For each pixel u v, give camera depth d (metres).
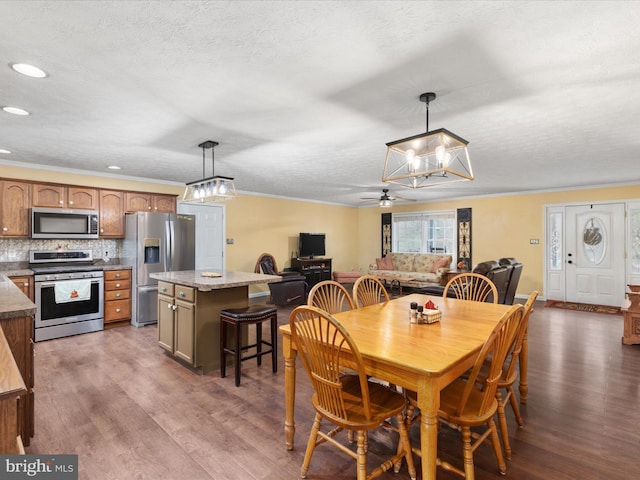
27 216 4.25
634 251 5.87
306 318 1.68
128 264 4.91
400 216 9.00
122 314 4.73
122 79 2.15
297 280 6.36
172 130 3.11
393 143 2.34
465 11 1.50
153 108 2.60
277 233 7.66
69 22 1.58
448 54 1.86
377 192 7.22
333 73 2.07
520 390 2.53
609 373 3.08
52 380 2.96
